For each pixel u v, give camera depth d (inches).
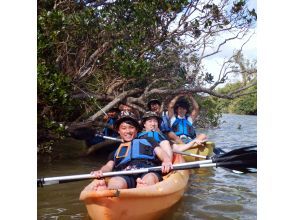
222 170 219.1
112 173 128.0
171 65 310.5
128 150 144.8
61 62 219.0
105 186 125.6
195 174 209.0
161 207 127.9
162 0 243.3
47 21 179.3
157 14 252.7
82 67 223.3
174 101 281.6
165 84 326.0
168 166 135.3
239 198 159.6
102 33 226.8
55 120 207.6
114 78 260.7
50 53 193.5
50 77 179.5
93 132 258.1
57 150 258.8
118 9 243.8
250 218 133.8
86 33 217.8
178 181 148.4
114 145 266.7
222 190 173.2
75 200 151.7
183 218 133.3
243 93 280.4
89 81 257.8
